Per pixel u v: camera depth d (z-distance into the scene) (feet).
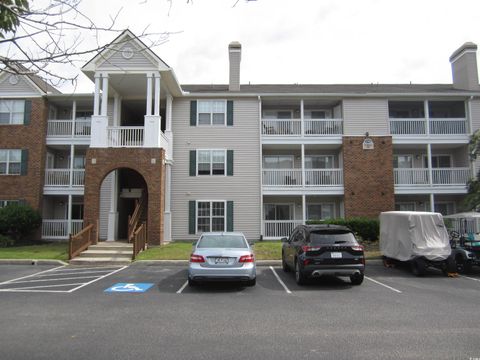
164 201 66.74
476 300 29.25
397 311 25.63
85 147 74.69
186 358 16.72
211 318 23.68
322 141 72.43
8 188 69.67
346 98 73.87
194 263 32.86
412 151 79.51
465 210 62.08
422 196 78.79
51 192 70.79
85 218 58.34
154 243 59.00
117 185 67.31
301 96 72.59
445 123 74.69
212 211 70.74
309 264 34.60
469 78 79.25
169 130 69.21
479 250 43.60
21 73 12.48
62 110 77.56
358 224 59.88
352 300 29.19
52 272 43.34
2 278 39.22
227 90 76.74
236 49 77.00
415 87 86.17
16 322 22.63
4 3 12.26
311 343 18.81
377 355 17.13
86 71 62.23
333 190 70.95
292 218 76.74
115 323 22.48
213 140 72.18
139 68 61.57
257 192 71.15
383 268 47.01
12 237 64.54
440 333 20.51
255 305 27.40
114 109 69.87
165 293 31.68
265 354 17.25
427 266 42.11
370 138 71.51
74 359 16.55
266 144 72.90
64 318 23.58
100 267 47.14
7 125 71.05
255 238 70.13
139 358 16.69
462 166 76.28
